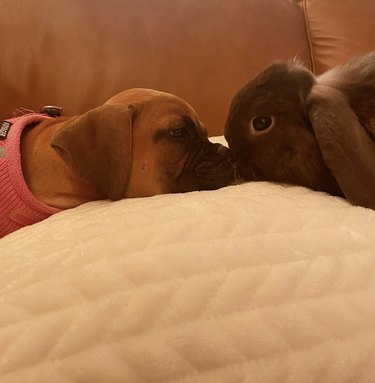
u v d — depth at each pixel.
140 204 0.31
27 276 0.25
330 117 0.32
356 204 0.31
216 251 0.24
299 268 0.24
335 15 0.66
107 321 0.22
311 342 0.22
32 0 0.57
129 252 0.25
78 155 0.37
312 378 0.22
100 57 0.58
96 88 0.57
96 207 0.35
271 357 0.22
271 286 0.23
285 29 0.65
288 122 0.35
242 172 0.38
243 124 0.37
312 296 0.23
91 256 0.25
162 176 0.39
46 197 0.41
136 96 0.40
